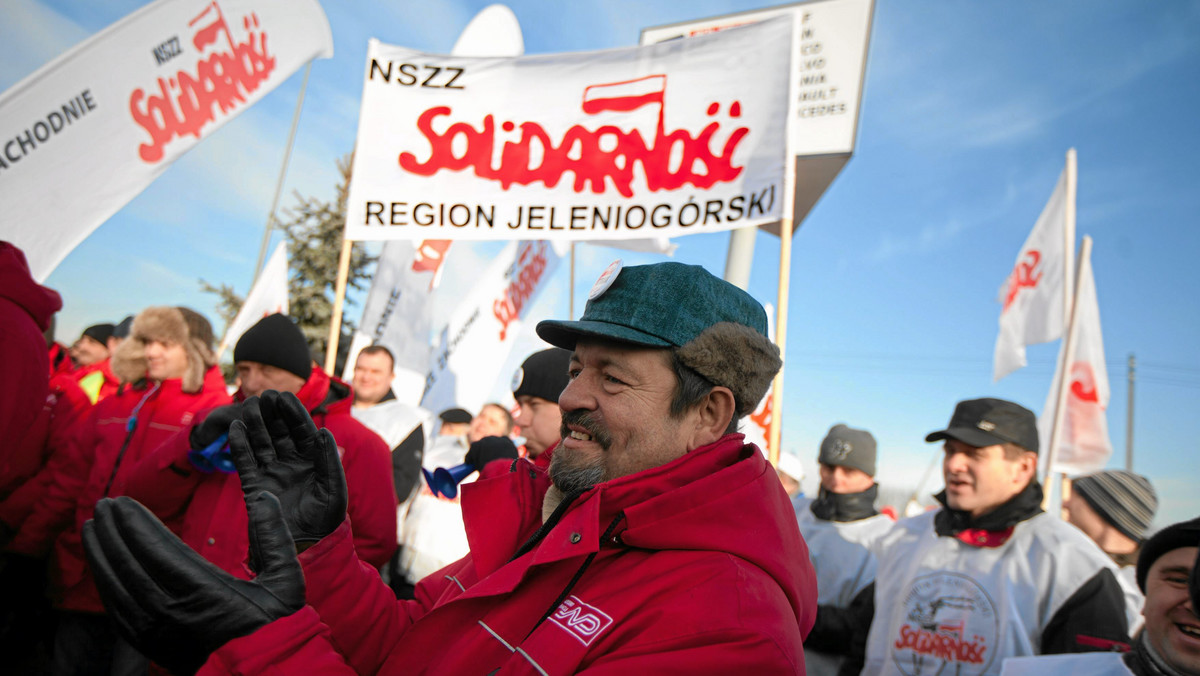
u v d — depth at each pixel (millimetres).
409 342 5867
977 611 2377
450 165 3840
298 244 16344
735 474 1066
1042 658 1824
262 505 1023
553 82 3793
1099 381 5656
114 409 3174
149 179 3291
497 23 6453
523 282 6555
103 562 880
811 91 6371
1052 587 2279
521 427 2525
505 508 1258
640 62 3674
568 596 1021
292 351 2395
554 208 3697
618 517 1054
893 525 2990
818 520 3848
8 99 2846
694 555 991
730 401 1136
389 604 1279
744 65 3492
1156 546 1610
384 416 4414
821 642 3299
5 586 3572
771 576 1002
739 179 3416
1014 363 5918
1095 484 3020
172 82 3379
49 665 3711
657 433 1106
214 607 883
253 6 3744
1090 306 5730
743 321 1181
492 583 1056
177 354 2926
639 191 3588
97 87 3123
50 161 2965
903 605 2590
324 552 1137
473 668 1002
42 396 2285
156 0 3309
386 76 3953
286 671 884
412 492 4160
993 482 2475
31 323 2264
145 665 2486
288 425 1171
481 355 6082
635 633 927
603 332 1089
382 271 5887
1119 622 2162
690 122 3541
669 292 1127
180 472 2379
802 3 6508
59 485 3123
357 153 3900
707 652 856
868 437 3840
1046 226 5758
